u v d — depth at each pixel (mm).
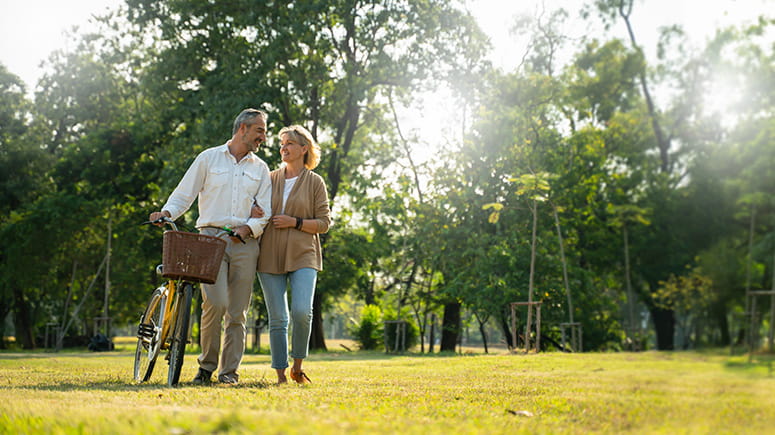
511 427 2480
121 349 24172
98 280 29359
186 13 20625
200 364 5027
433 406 3301
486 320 17500
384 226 21188
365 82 20844
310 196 5133
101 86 30078
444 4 20938
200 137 19453
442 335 21797
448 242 17969
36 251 26094
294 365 5055
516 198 14531
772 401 1758
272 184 5191
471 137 17672
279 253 5023
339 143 23594
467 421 2678
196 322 21641
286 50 20266
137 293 29312
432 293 20031
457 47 21094
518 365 6965
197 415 2422
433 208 18719
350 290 27344
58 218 25469
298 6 19688
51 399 3342
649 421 2016
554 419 2602
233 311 4965
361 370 6984
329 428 2119
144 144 25125
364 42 21031
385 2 21016
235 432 1980
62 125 31406
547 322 15320
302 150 5211
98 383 4902
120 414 2506
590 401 2473
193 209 19391
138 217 25922
